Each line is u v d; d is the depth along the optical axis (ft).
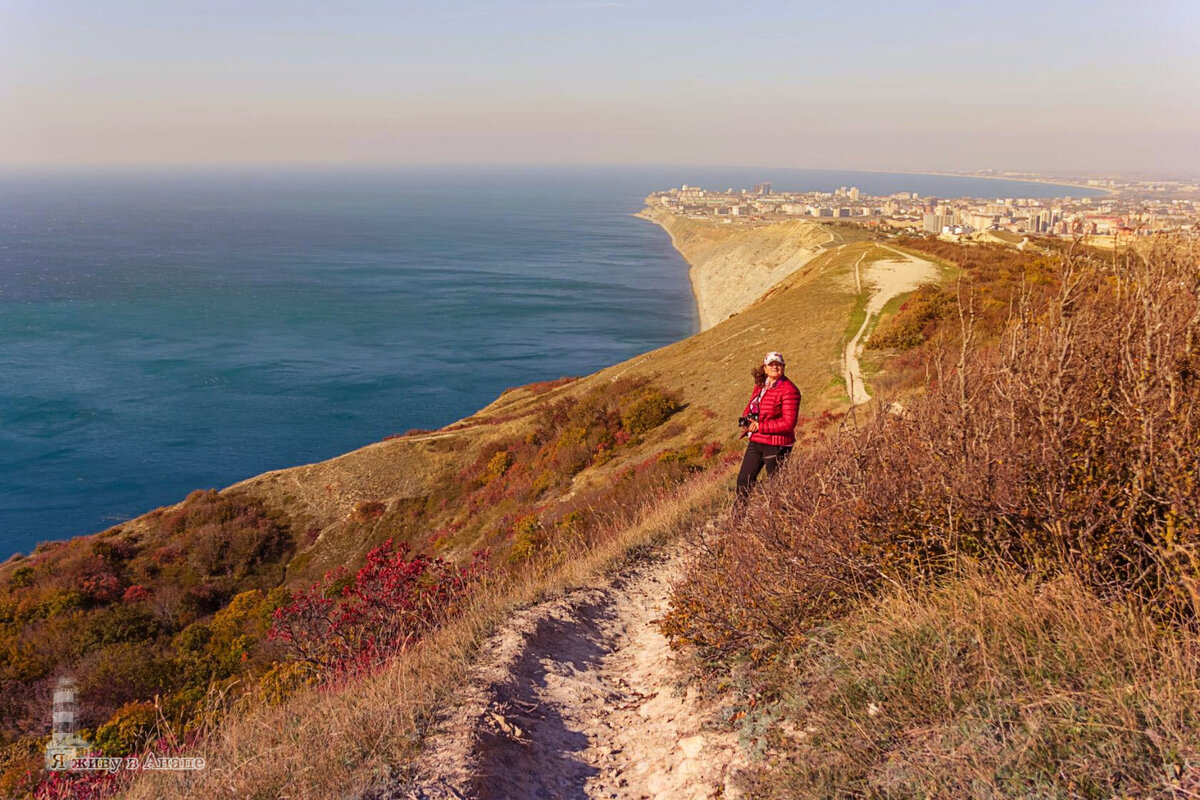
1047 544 12.29
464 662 17.47
